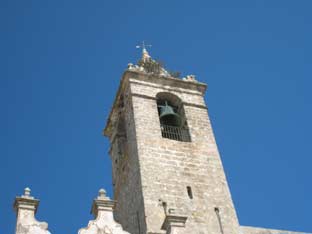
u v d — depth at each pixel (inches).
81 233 1273.4
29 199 1282.0
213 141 1797.5
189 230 1489.9
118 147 1930.4
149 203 1519.4
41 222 1259.2
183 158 1692.9
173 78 1973.4
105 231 1293.1
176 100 1940.2
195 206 1561.3
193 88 1988.2
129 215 1624.0
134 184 1632.6
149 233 1438.2
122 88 1959.9
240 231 1549.0
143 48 2144.4
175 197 1565.0
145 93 1887.3
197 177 1651.1
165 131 1817.2
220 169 1705.2
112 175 1945.1
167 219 1339.8
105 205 1342.3
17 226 1235.2
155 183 1582.2
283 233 1729.8
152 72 2018.9
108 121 2055.9
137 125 1753.2
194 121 1852.9
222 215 1568.7
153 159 1652.3
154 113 1824.6
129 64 1971.0
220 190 1640.0
